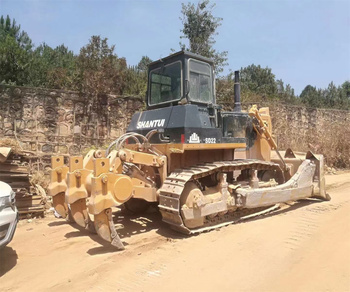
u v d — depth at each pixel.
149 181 5.75
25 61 12.77
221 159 6.56
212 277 3.91
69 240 5.44
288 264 4.17
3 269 4.37
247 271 4.03
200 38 15.18
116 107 12.09
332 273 3.81
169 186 5.38
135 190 5.44
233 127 6.57
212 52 15.42
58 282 3.96
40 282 3.98
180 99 5.95
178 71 6.06
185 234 5.57
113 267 4.34
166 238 5.45
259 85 26.41
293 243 4.91
